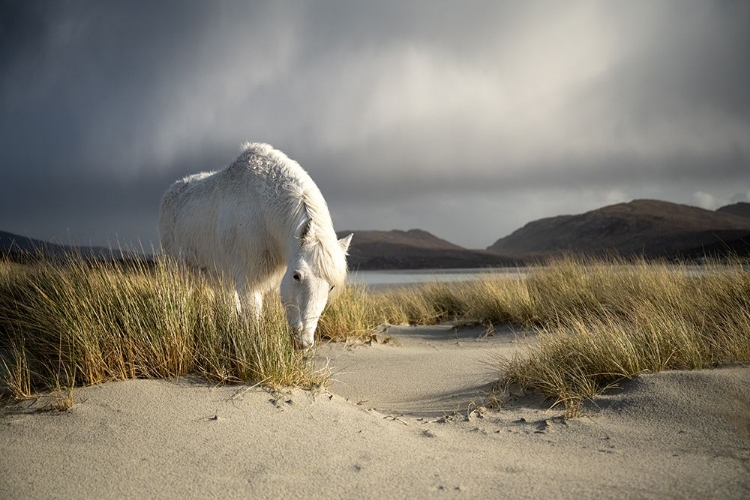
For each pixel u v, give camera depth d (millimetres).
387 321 8742
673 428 2906
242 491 2223
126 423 2953
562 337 4531
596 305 7098
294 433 2891
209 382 3633
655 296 6512
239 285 5074
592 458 2561
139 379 3643
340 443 2770
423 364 5273
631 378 3801
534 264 10781
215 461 2521
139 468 2451
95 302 4168
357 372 5098
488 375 4609
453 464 2484
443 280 11852
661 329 4438
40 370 3791
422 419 3434
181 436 2801
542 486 2193
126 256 5004
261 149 5414
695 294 6258
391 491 2193
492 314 8047
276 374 3689
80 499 2170
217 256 5531
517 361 4574
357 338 6652
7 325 4758
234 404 3256
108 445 2697
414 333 7699
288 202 4766
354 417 3236
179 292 4309
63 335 3875
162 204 6773
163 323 3916
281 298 4398
